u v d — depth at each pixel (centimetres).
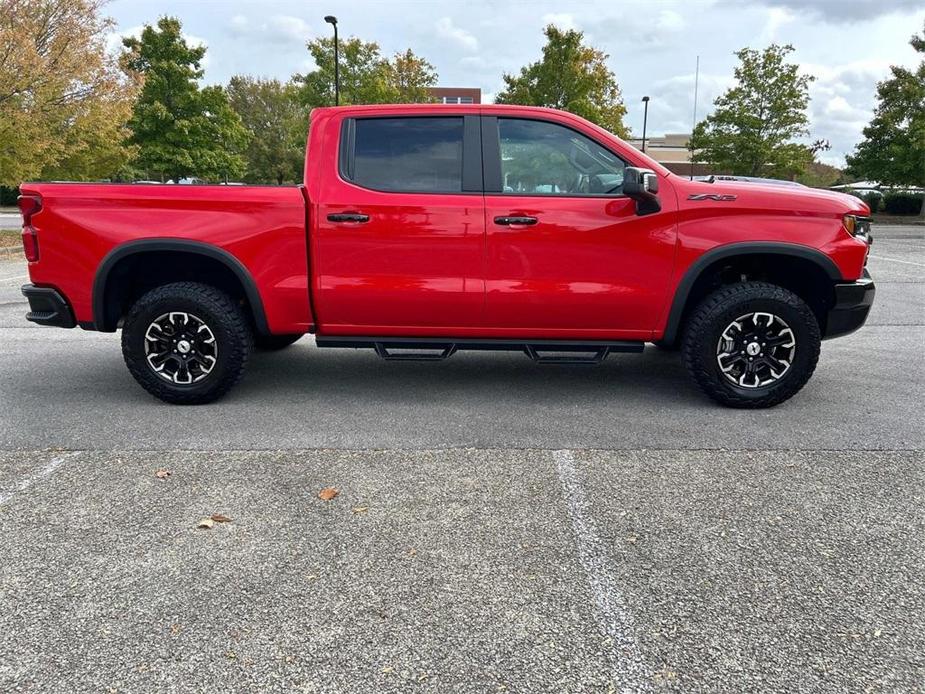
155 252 434
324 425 417
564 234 414
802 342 428
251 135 3102
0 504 312
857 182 3253
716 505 313
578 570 261
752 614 235
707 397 475
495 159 420
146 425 416
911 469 352
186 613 235
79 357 588
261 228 421
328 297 427
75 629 226
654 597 245
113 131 1622
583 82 2514
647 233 414
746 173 2945
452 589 249
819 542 281
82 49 1459
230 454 371
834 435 400
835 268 416
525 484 335
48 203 425
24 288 440
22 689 200
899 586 250
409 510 308
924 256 1495
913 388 495
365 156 425
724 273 461
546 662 212
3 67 1341
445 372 545
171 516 301
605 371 550
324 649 217
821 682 203
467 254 418
